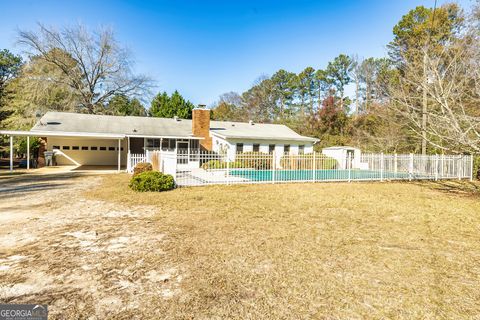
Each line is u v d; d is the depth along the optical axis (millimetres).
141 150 22859
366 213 7156
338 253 4293
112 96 34781
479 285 3311
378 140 25219
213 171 15117
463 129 10430
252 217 6520
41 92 28484
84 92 32812
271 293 3061
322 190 11289
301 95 50000
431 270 3721
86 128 19719
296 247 4531
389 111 20719
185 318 2586
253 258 4043
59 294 3004
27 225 5680
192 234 5145
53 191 10047
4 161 30375
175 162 11344
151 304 2818
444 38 15906
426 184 14219
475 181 15727
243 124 27625
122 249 4355
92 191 10055
